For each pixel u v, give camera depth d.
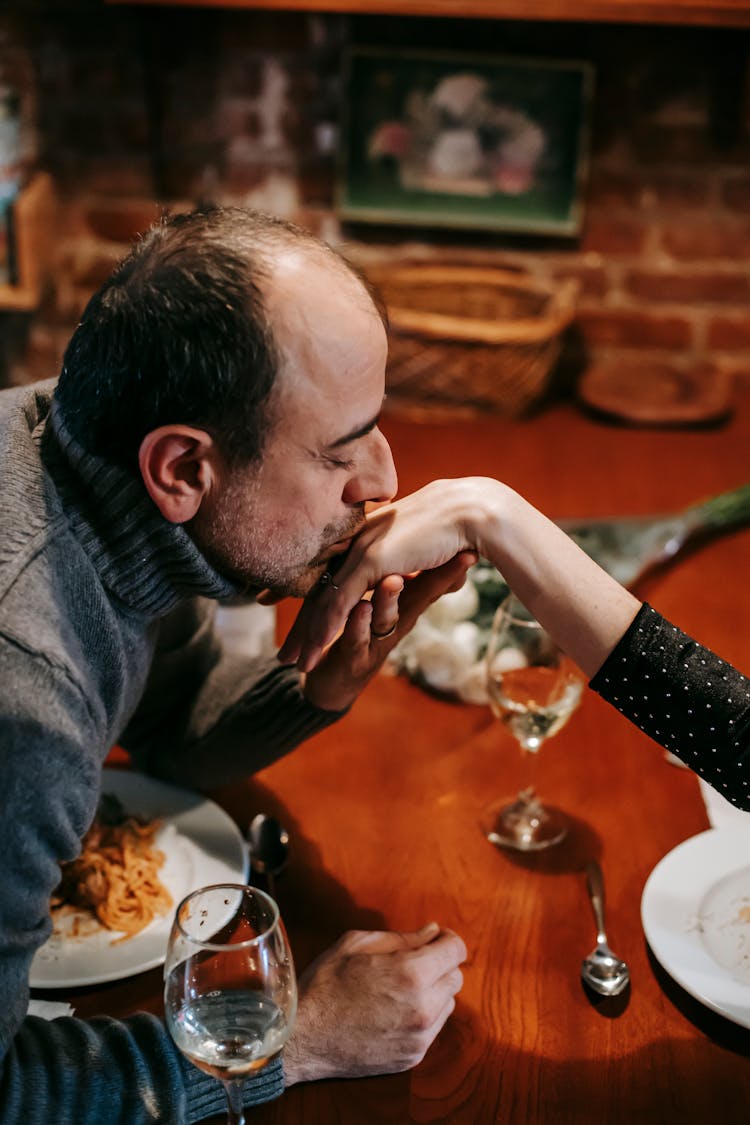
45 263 2.58
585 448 2.30
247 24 2.47
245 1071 0.86
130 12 2.47
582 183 2.54
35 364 2.78
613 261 2.62
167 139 2.59
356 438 0.96
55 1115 0.91
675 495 2.11
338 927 1.16
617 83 2.47
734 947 1.09
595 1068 1.02
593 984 1.09
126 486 0.95
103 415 0.93
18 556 0.92
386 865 1.24
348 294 0.92
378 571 1.12
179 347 0.90
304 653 1.16
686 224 2.58
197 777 1.29
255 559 1.01
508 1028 1.05
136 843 1.19
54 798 0.89
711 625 1.68
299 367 0.91
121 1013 1.05
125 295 0.92
